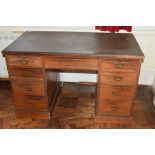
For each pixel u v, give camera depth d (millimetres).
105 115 1912
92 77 2590
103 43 1798
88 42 1824
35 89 1844
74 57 1608
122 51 1608
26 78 1786
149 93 2430
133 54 1554
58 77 2445
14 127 1900
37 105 1939
